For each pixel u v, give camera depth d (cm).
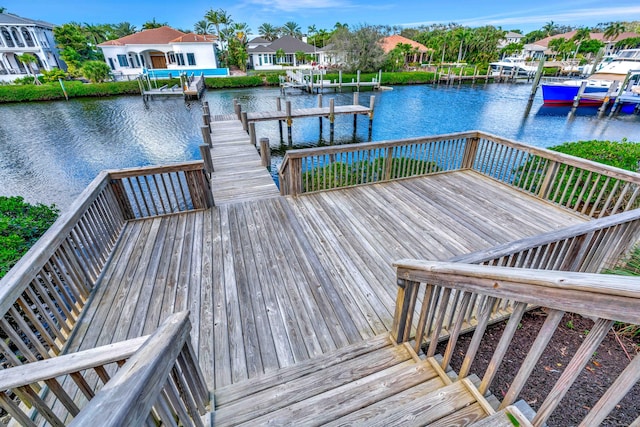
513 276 99
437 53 4241
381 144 462
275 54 3700
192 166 374
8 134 1280
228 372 195
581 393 168
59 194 773
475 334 136
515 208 408
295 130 1458
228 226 368
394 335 204
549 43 4588
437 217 386
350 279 279
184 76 2236
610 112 1730
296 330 226
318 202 429
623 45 4438
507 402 122
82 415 64
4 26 2583
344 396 159
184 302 253
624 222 213
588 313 79
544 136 1288
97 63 2403
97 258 291
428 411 138
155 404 91
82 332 224
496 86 2938
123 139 1213
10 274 178
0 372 102
